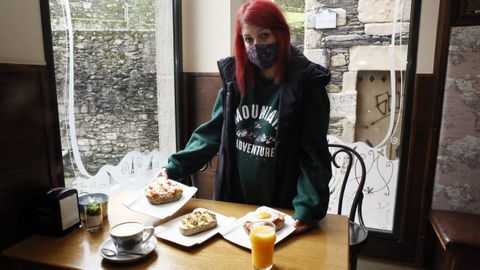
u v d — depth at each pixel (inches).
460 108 76.3
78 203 45.9
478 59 73.4
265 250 34.4
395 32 80.9
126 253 37.8
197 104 95.1
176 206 48.1
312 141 46.5
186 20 91.7
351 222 67.8
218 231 42.9
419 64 78.5
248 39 47.9
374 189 88.5
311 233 43.5
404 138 82.7
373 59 83.9
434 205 82.0
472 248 64.2
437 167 80.1
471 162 77.7
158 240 41.5
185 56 93.2
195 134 58.3
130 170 75.2
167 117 88.2
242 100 51.4
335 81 87.8
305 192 45.4
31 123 45.5
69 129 56.3
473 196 78.9
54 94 49.5
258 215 44.5
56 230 42.9
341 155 88.9
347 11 83.8
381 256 89.2
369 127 87.1
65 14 53.9
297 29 88.7
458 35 73.6
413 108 80.4
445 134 78.2
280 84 48.5
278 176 49.1
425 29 76.7
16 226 43.8
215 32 89.8
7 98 41.8
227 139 52.3
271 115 49.0
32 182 46.0
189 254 38.5
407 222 85.6
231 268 35.9
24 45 44.3
